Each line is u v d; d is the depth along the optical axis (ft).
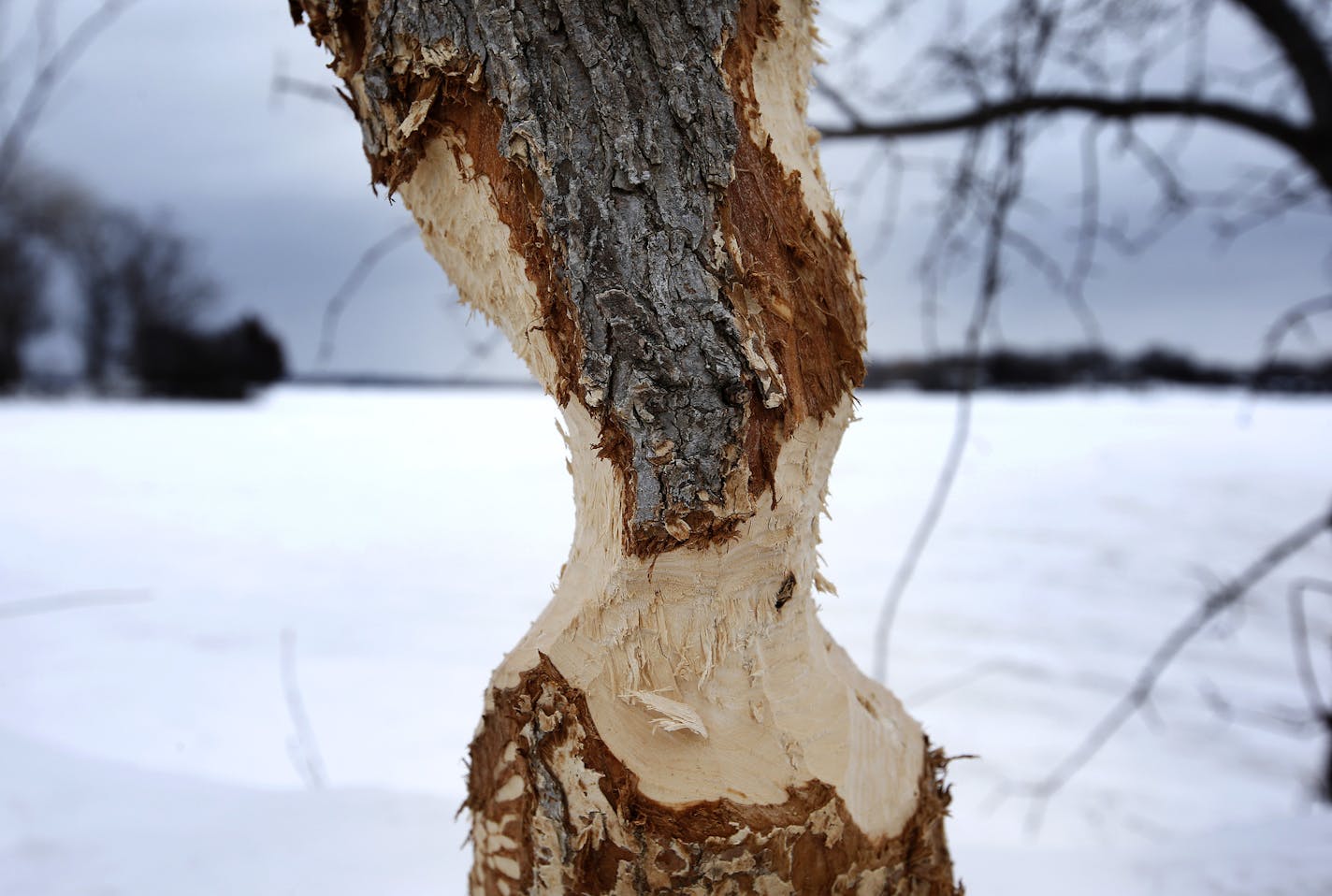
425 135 3.07
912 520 23.98
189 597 19.39
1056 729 14.25
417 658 15.96
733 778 3.03
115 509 27.55
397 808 7.27
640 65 2.79
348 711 13.71
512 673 3.26
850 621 18.28
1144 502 25.64
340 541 23.63
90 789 7.63
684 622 3.12
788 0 3.27
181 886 6.10
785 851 3.00
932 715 14.73
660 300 2.77
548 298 2.93
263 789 7.80
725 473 2.89
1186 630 11.67
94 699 14.12
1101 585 19.97
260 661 15.87
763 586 3.19
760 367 2.84
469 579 20.31
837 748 3.20
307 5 3.21
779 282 2.93
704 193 2.82
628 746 3.03
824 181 3.34
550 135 2.77
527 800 3.13
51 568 21.88
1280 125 10.37
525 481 28.94
